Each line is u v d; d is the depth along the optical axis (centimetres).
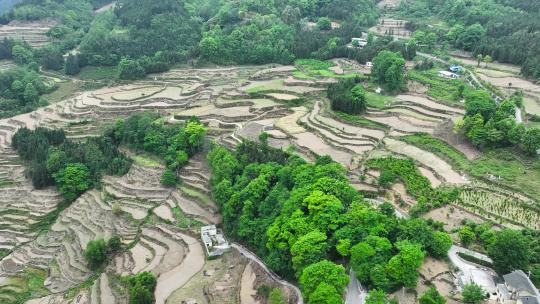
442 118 11369
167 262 8656
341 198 7706
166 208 10381
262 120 12381
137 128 12488
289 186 8781
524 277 5853
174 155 11456
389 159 9575
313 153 10156
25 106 14962
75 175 11225
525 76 13175
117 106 14038
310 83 14188
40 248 9950
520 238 6253
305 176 8369
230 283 7844
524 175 8731
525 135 9088
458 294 6028
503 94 11881
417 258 6103
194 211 10025
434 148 10012
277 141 11006
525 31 15138
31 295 8731
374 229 6812
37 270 9431
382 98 12875
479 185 8656
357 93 11969
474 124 9788
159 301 7512
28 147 12075
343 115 11862
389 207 7619
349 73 15000
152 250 9188
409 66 15275
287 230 7356
